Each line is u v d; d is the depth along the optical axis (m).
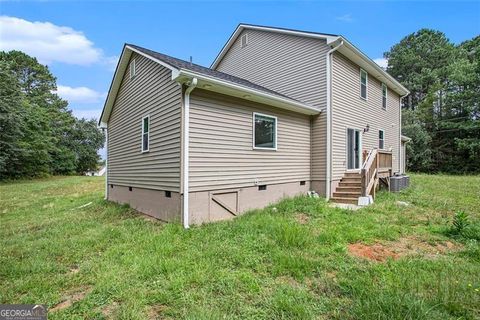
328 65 9.23
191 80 5.81
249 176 7.50
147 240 4.86
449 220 6.31
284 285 3.21
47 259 4.27
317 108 9.45
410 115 25.94
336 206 7.85
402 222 6.12
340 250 4.31
